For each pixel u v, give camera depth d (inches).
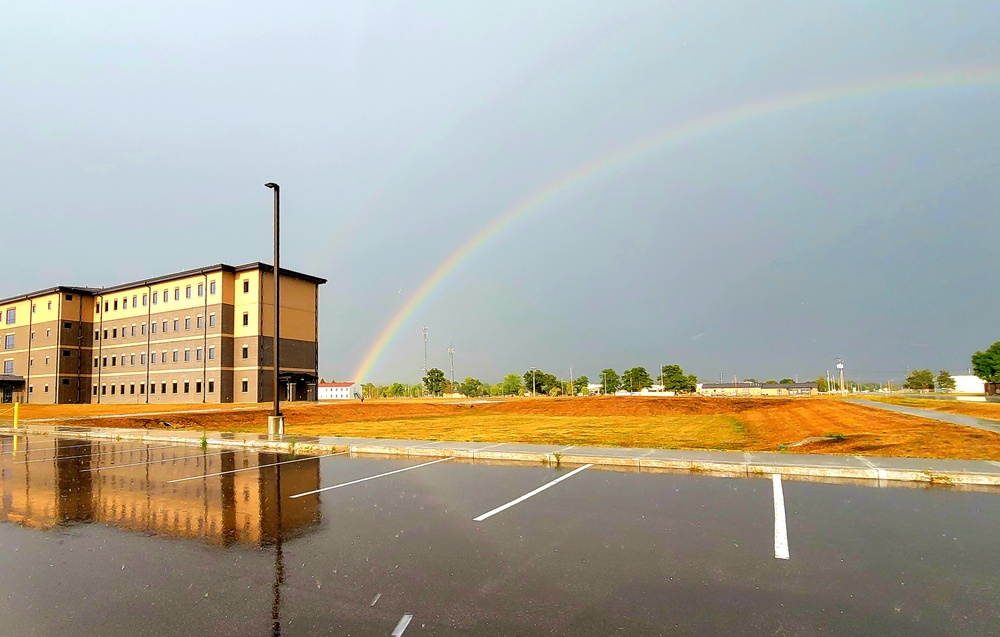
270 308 2433.6
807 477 406.0
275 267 773.3
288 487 393.7
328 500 348.2
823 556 230.1
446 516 303.1
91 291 2854.3
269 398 2393.0
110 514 315.0
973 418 804.0
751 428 896.9
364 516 305.4
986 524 276.4
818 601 184.9
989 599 185.6
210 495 367.6
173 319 2519.7
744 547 242.5
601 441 666.8
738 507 316.2
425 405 1935.3
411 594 193.5
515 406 1868.8
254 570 219.5
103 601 189.0
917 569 214.4
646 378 5088.6
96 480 429.7
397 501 342.6
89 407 1824.6
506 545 249.4
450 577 209.9
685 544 247.9
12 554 241.8
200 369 2391.7
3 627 168.9
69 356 2760.8
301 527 283.6
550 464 487.5
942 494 345.7
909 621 169.6
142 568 222.5
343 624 169.9
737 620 171.0
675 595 190.9
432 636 161.8
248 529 280.5
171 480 426.6
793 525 277.3
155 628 168.1
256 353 2348.7
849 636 160.1
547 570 216.4
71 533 275.3
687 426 995.3
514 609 180.2
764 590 194.4
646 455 481.7
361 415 1480.1
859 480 392.2
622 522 286.4
